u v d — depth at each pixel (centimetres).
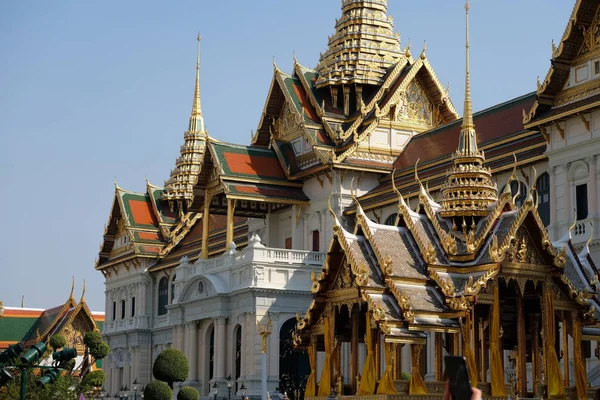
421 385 3011
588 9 6150
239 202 9431
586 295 3338
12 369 5831
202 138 13088
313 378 3403
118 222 12762
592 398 3403
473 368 3033
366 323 3172
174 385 9250
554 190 6350
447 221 3325
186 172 12650
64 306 10375
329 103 9350
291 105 9269
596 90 6100
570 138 6281
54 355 3912
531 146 6700
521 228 3184
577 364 3284
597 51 6109
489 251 3122
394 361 3023
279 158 9319
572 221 6181
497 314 3114
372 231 3200
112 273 12900
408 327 2998
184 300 9369
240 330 8769
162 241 12281
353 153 8731
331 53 9556
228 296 8800
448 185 3375
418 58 9131
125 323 12381
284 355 8206
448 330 3036
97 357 7175
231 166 9119
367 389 3091
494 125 7562
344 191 8719
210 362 9162
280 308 8531
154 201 12606
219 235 11069
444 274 3152
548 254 3216
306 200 9069
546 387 3203
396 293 3056
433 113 9194
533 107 6431
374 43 9562
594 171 6075
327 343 3278
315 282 3297
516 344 3638
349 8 9769
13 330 12144
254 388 8306
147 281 12150
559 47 6262
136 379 11881
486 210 3303
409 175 8306
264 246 8875
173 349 8044
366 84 9281
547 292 3225
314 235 8981
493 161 6925
